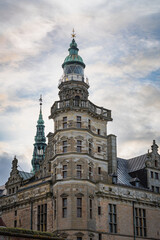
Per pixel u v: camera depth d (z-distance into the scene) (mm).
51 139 68812
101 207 59938
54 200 59312
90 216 57781
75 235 55281
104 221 59500
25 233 44188
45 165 68875
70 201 57125
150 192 67688
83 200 57531
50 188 61719
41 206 62906
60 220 56875
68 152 59844
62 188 58344
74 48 71312
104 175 63344
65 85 68000
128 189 64438
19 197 67938
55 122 63656
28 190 66312
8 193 73812
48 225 60219
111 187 62156
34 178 71812
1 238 41594
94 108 65500
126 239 61156
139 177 71062
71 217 56188
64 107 62094
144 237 63938
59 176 59500
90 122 63844
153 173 70562
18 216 67250
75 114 62031
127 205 63562
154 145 72938
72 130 60844
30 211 64812
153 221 66625
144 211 66000
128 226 62312
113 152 68500
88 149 61344
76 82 67375
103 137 65312
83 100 63469
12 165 75125
